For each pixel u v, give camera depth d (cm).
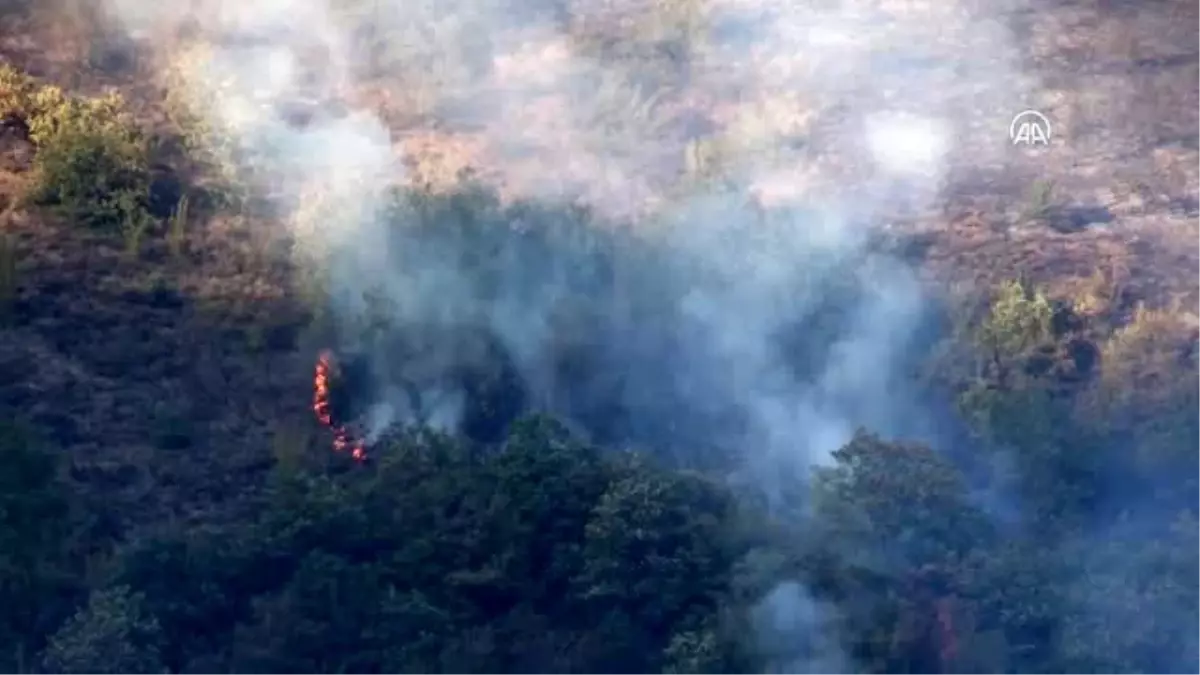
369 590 5200
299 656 5050
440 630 5162
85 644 4891
